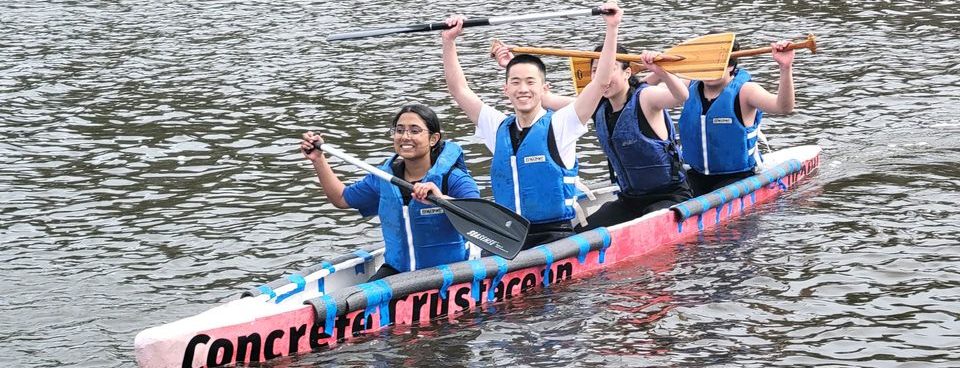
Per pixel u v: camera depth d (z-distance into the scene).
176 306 14.94
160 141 24.47
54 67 32.94
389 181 13.73
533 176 15.55
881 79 29.09
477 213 13.83
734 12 40.03
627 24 38.53
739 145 19.30
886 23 36.91
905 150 22.39
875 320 13.62
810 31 36.03
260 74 31.69
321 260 16.83
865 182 20.08
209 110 27.47
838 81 29.06
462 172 13.97
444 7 43.28
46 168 22.27
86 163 22.67
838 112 25.97
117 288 15.62
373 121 26.17
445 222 14.12
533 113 15.59
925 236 16.77
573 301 14.59
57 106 28.03
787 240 16.94
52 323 14.33
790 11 39.75
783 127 24.84
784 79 18.16
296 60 33.59
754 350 12.84
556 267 15.31
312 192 20.44
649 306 14.33
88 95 29.28
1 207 19.59
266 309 12.83
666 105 17.11
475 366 12.56
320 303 12.98
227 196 20.28
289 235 18.00
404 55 33.91
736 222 18.06
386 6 43.78
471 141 24.19
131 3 45.47
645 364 12.51
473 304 14.40
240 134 25.03
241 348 12.52
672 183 17.69
